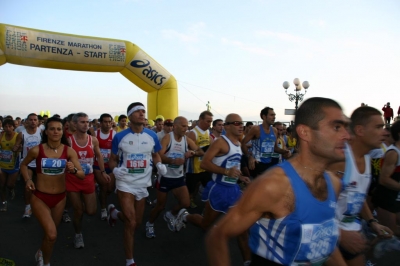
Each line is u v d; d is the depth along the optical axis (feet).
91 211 15.17
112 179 18.60
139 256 13.78
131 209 12.53
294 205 4.74
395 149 10.84
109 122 20.94
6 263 11.23
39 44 35.47
